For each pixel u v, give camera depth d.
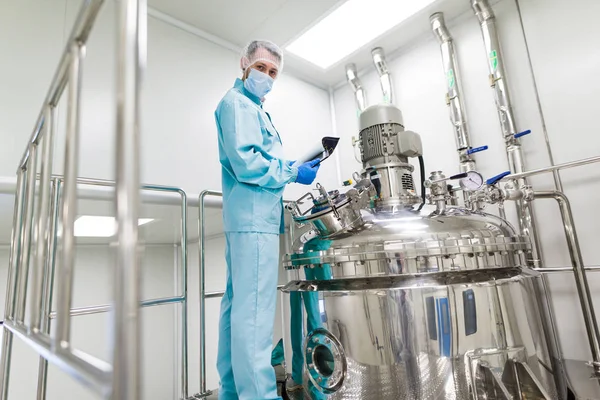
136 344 0.31
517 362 0.86
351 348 0.92
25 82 1.59
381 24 2.29
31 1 1.68
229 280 1.25
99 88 1.78
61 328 0.48
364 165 1.45
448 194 1.29
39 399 1.08
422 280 0.92
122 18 0.38
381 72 2.47
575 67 1.74
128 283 0.32
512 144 1.81
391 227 1.03
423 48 2.40
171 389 2.38
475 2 2.00
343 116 2.90
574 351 1.62
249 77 1.42
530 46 1.90
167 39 2.13
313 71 2.79
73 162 0.54
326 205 1.12
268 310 1.09
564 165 1.51
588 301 1.45
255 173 1.12
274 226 1.17
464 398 0.81
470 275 0.95
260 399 0.99
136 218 0.34
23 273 0.88
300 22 2.24
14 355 1.81
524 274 1.02
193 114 2.14
